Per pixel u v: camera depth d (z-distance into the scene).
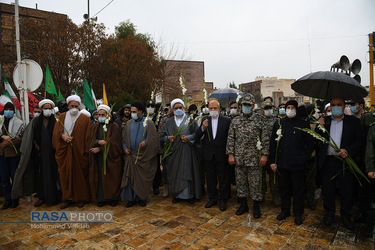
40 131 4.43
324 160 3.47
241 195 3.90
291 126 3.62
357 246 2.95
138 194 4.30
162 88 20.73
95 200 4.81
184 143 4.48
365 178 3.28
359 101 4.39
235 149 3.90
